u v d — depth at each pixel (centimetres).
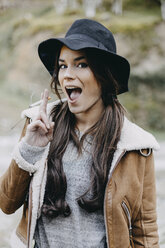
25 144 146
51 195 154
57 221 154
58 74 165
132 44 2045
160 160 857
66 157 159
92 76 153
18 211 480
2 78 2044
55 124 166
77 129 166
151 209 164
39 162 151
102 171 153
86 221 154
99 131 160
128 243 155
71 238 153
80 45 147
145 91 1919
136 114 1839
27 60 2045
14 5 2712
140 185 158
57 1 2512
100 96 163
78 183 154
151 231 163
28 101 1720
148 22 2144
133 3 2444
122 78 164
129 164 157
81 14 2306
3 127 1235
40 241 158
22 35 2245
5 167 714
